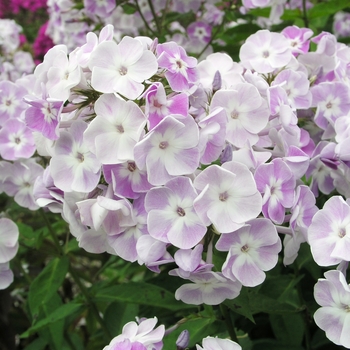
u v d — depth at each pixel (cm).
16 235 42
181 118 31
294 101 39
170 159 32
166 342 41
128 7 61
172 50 34
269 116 35
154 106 31
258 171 32
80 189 33
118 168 32
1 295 58
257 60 40
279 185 33
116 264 61
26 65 73
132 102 31
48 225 49
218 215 31
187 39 63
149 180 31
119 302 50
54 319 46
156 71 32
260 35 41
